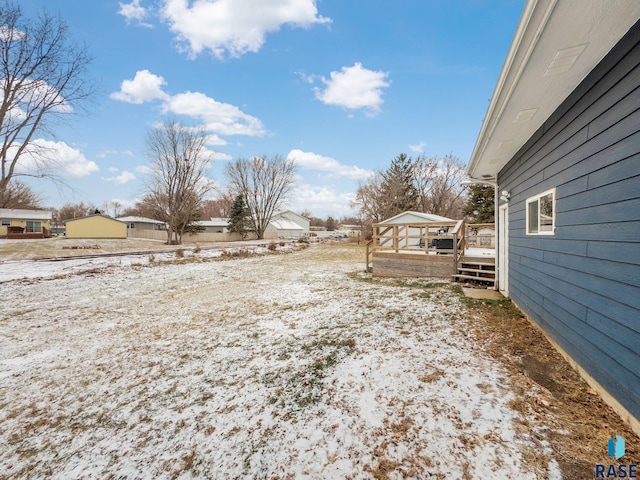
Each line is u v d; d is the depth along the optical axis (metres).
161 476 1.96
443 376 2.88
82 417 2.67
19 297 7.14
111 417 2.65
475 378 2.80
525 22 1.97
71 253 16.31
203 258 14.86
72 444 2.33
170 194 26.70
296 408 2.58
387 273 8.85
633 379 2.01
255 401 2.73
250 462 2.03
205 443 2.24
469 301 5.48
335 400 2.64
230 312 5.75
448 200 34.00
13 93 10.87
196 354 3.88
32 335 4.74
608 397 2.30
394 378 2.91
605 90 2.30
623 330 2.11
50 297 7.16
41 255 15.03
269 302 6.38
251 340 4.23
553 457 1.83
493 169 6.10
